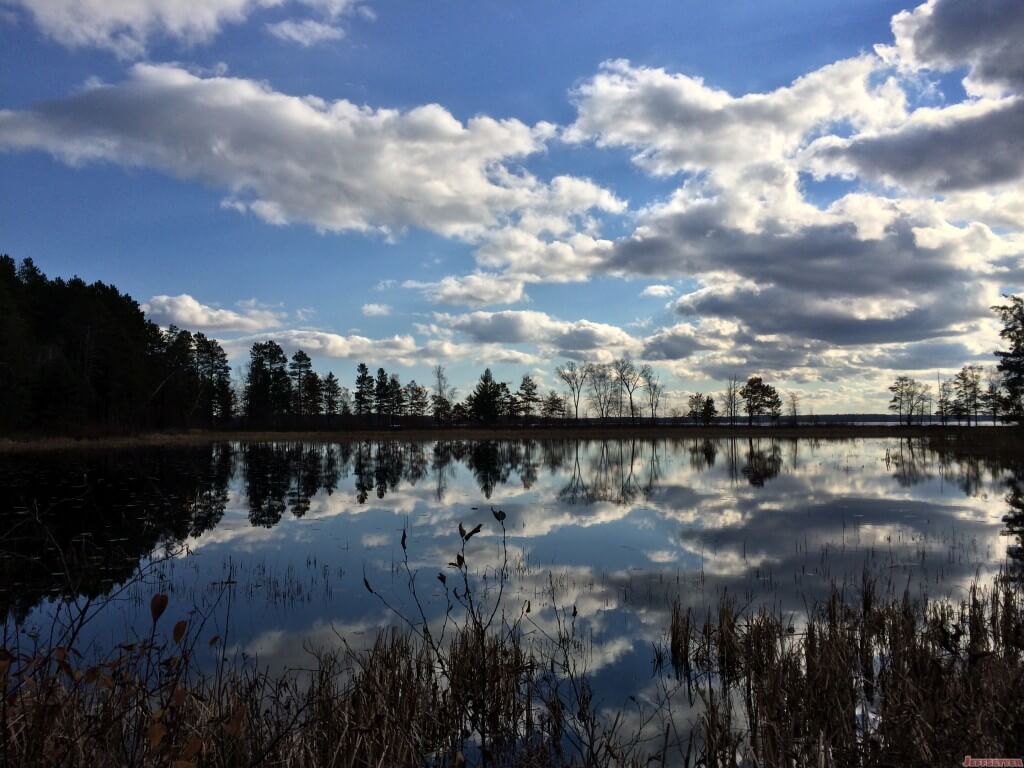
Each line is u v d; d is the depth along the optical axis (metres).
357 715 4.80
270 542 14.85
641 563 12.37
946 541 14.17
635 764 4.60
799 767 4.40
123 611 9.28
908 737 4.25
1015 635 5.32
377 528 16.75
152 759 3.19
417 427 88.25
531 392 98.62
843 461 38.84
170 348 44.00
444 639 7.86
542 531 16.14
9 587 10.54
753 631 7.29
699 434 72.56
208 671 6.64
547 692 6.41
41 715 3.03
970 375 77.06
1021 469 31.48
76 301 53.56
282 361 89.94
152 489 22.92
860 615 8.20
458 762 3.70
